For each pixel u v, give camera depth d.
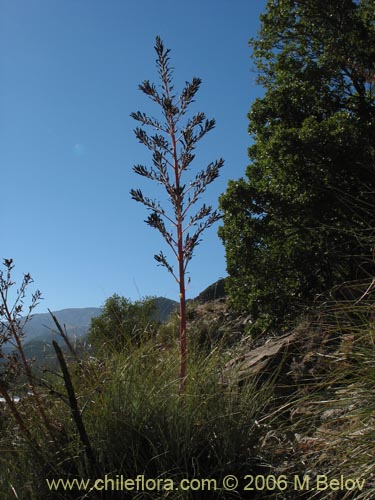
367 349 3.57
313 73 11.44
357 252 8.08
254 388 4.11
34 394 3.58
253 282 9.80
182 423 3.58
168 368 4.18
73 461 3.43
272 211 9.95
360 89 11.22
